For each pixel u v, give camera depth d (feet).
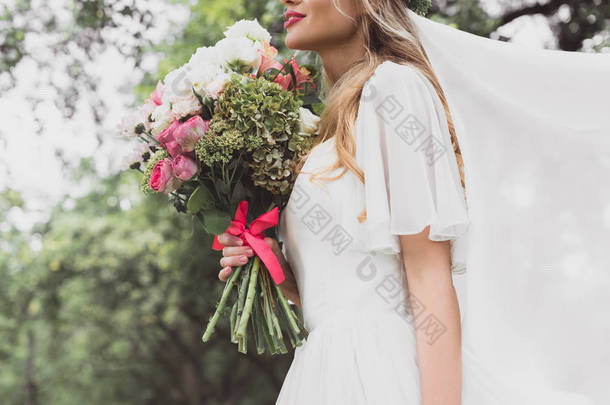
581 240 4.53
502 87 4.77
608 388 4.36
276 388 42.04
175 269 33.22
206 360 51.88
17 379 56.03
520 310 4.53
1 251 46.88
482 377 4.29
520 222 4.58
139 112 5.50
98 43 20.83
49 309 46.16
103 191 39.63
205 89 5.02
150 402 56.95
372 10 5.02
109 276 39.68
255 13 20.36
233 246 5.08
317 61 6.47
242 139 4.87
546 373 4.45
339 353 4.19
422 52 5.17
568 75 4.68
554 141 4.65
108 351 52.29
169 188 5.00
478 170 4.68
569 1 17.89
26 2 20.52
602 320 4.42
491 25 17.80
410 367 4.09
